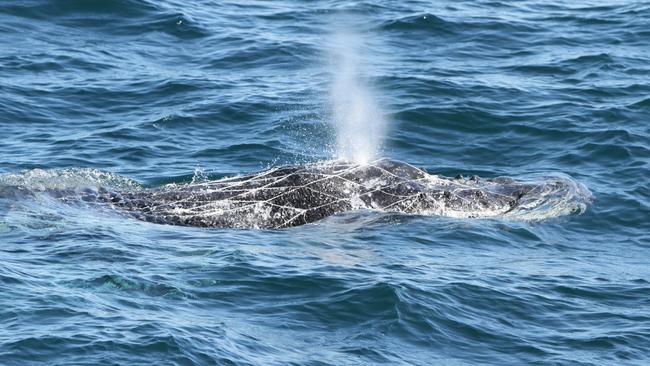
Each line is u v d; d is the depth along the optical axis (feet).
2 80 331.57
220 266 205.26
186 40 378.73
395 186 247.70
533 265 219.61
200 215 239.71
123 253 209.77
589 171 276.62
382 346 180.14
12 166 272.31
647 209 252.62
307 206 242.58
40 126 303.68
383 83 336.70
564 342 187.21
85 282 193.26
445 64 358.84
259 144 292.61
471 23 396.16
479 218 244.42
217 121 309.42
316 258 214.48
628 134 296.10
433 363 177.27
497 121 308.19
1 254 205.87
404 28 391.04
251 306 190.70
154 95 329.11
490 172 278.05
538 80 344.69
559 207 249.96
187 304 189.06
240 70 354.13
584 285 209.97
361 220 239.91
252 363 170.19
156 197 244.22
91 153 284.41
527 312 196.95
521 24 398.42
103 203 242.17
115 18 388.57
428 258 218.79
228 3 421.59
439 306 194.18
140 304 186.70
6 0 387.34
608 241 237.45
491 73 351.05
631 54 370.94
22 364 163.63
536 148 292.81
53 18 384.27
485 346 184.44
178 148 291.17
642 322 195.42
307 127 305.32
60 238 217.36
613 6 421.59
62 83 334.24
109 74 345.10
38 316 177.88
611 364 180.55
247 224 239.30
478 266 216.54
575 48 376.68
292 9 415.23
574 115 311.68
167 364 166.40
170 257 210.18
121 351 168.35
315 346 178.50
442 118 308.60
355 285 198.80
